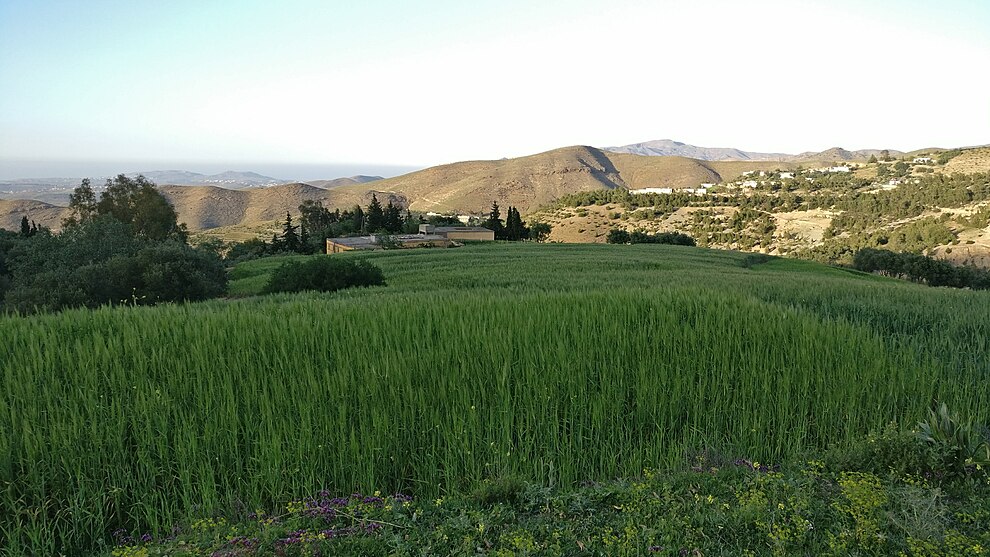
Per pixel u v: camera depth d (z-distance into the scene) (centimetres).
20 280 4259
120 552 560
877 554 535
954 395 963
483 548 564
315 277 3225
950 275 7188
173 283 3262
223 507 679
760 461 812
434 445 770
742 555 535
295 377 873
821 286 2602
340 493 709
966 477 709
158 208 8631
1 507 642
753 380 938
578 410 849
